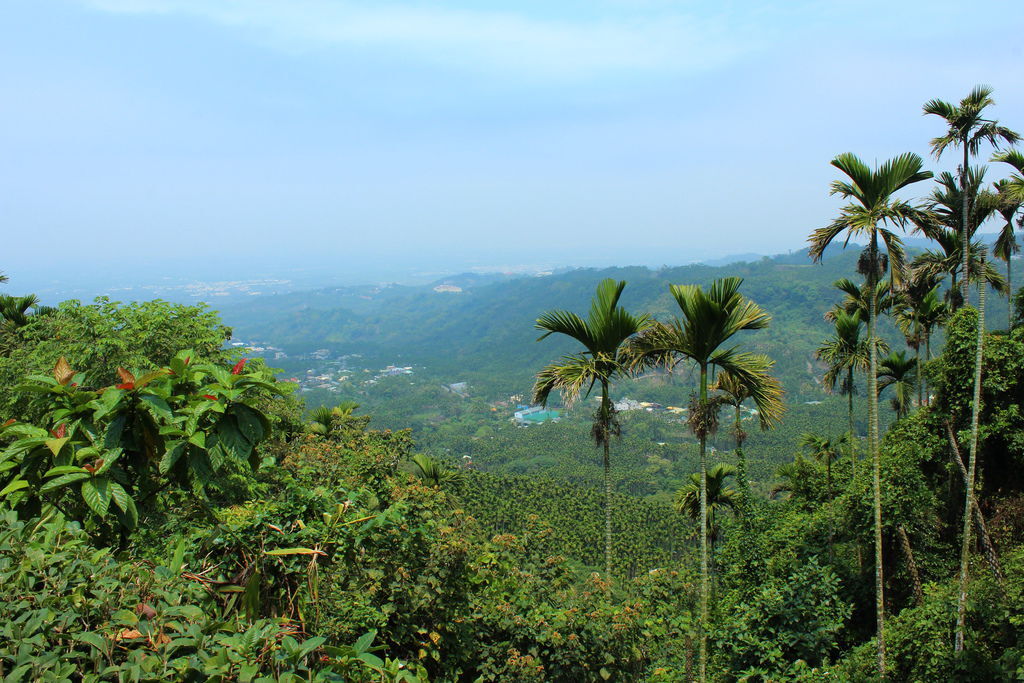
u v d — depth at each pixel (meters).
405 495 6.63
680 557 45.31
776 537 16.36
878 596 9.66
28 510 2.63
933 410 14.12
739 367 8.58
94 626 2.06
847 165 9.12
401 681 2.36
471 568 6.88
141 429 2.76
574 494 60.06
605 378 9.49
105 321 11.58
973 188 9.97
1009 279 13.93
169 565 2.61
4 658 1.82
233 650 2.04
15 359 11.40
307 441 10.33
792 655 10.46
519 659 6.81
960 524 13.38
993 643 8.94
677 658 10.48
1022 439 12.12
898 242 9.18
